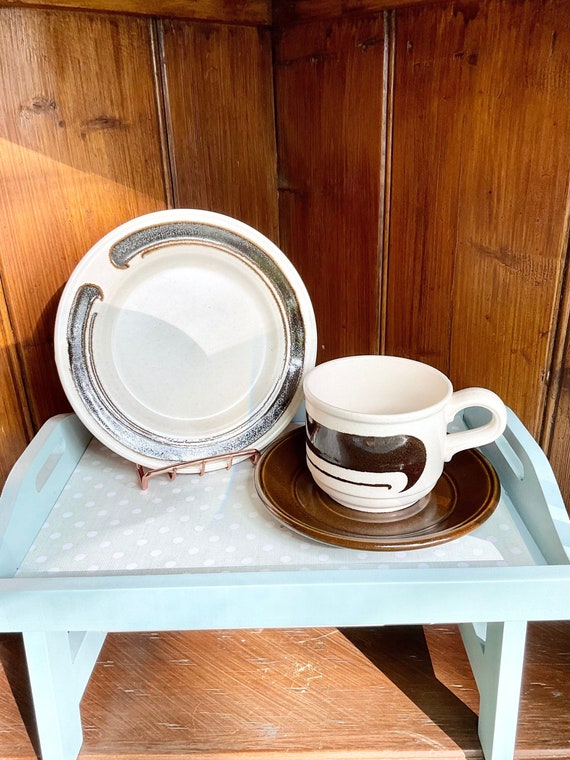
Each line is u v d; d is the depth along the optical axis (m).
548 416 0.60
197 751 0.52
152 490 0.57
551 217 0.54
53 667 0.48
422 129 0.60
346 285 0.72
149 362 0.58
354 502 0.50
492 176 0.57
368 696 0.57
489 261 0.60
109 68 0.59
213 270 0.58
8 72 0.54
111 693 0.58
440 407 0.48
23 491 0.51
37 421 0.64
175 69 0.63
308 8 0.64
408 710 0.56
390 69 0.60
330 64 0.64
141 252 0.55
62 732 0.50
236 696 0.58
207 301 0.58
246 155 0.72
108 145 0.61
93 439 0.65
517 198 0.56
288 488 0.54
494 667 0.49
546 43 0.50
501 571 0.43
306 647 0.63
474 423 0.64
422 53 0.58
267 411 0.60
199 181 0.68
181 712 0.56
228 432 0.60
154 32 0.61
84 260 0.54
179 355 0.58
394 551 0.47
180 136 0.66
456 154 0.58
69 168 0.60
